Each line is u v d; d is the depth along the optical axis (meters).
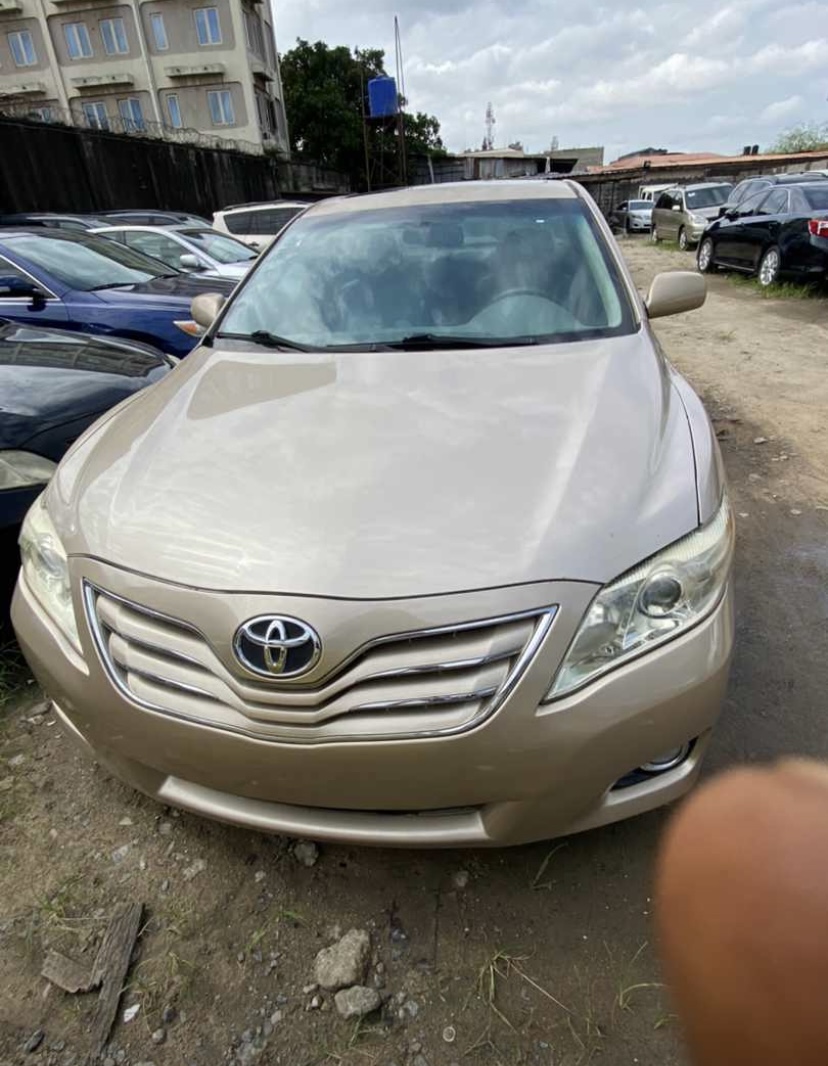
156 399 2.14
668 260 14.59
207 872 1.77
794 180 12.23
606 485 1.51
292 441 1.74
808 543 3.23
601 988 1.48
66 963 1.57
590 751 1.35
